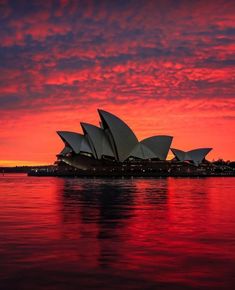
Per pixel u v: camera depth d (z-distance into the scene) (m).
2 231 19.84
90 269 12.80
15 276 12.02
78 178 145.00
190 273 12.41
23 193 51.19
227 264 13.50
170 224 22.53
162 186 73.50
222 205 33.97
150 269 12.85
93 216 26.16
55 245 16.50
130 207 32.28
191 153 171.12
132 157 145.75
